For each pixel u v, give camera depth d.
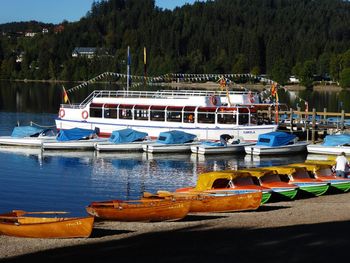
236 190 35.38
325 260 21.80
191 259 23.17
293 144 62.94
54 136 70.12
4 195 42.06
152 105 69.50
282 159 60.41
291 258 22.30
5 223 28.77
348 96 171.50
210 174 35.88
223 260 22.70
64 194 42.78
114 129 71.31
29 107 126.06
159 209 31.36
